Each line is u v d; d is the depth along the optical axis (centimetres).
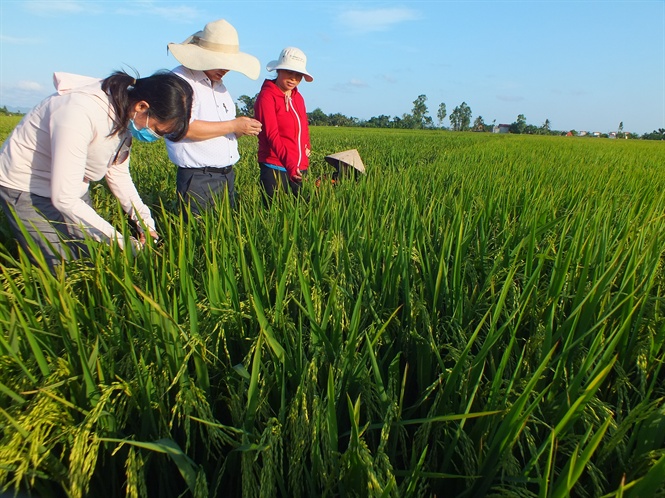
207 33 420
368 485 135
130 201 350
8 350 176
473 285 277
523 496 141
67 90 286
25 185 290
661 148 2880
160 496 180
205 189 449
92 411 156
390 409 158
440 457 184
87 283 229
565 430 162
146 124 287
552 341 206
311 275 262
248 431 174
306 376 173
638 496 132
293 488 156
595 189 616
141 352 196
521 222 369
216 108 445
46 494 167
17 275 257
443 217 396
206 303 231
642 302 216
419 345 209
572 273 261
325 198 420
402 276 269
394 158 1309
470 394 184
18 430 147
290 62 507
